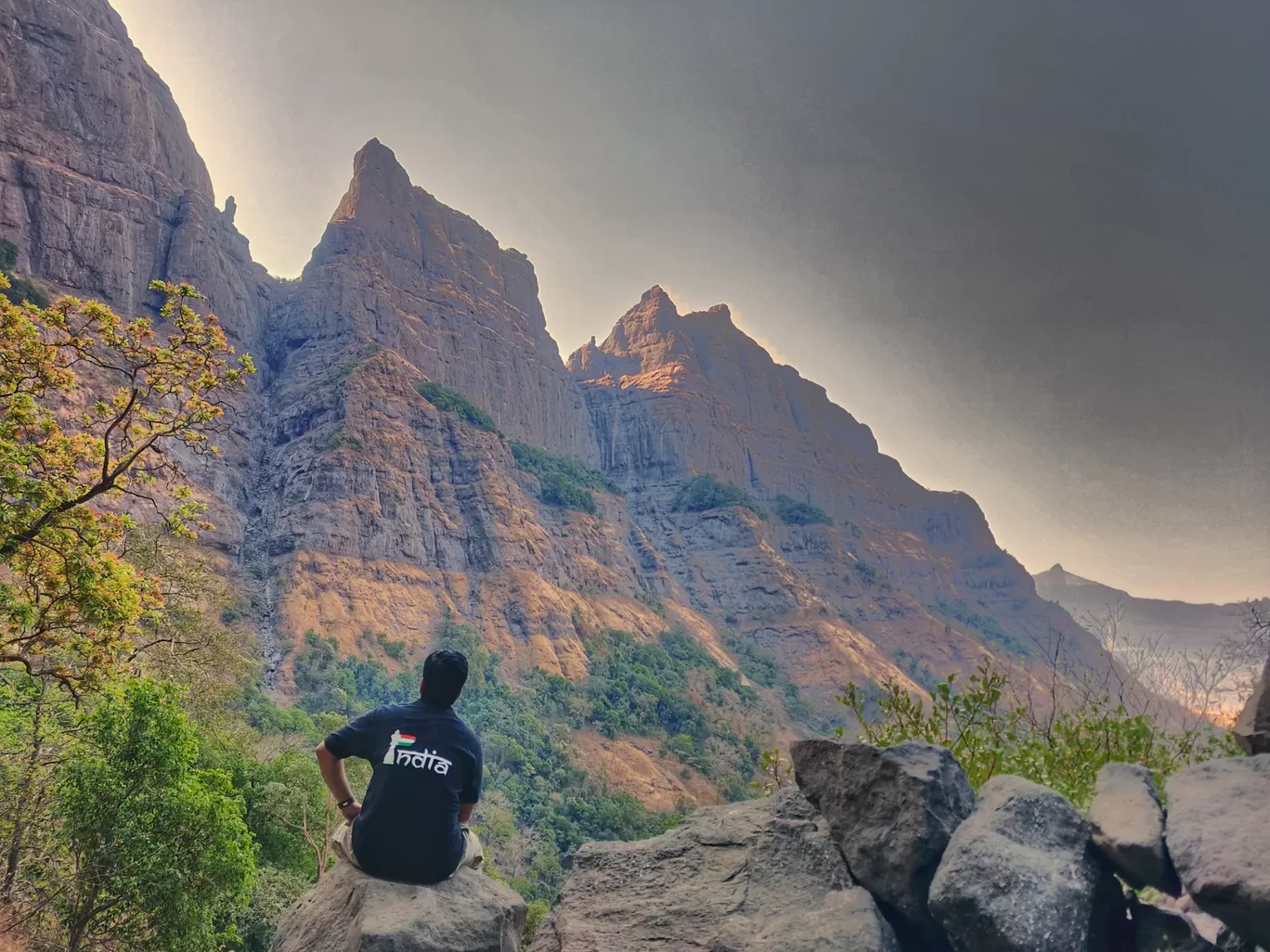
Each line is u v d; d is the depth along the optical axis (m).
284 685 91.38
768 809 4.08
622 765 101.69
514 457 180.38
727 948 3.22
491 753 87.75
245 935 22.09
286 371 155.75
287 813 27.42
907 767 3.39
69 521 15.14
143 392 16.16
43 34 128.12
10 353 14.70
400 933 3.21
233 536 111.12
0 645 14.71
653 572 193.62
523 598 127.56
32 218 115.38
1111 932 3.07
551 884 69.19
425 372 180.62
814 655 185.50
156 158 144.75
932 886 2.99
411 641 111.88
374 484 126.19
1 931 12.56
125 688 15.33
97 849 12.89
